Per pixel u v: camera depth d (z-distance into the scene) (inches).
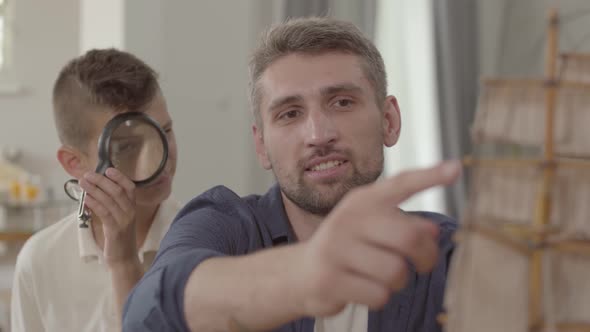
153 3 179.5
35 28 229.3
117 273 57.2
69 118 62.7
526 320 18.7
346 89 45.0
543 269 18.8
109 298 60.4
